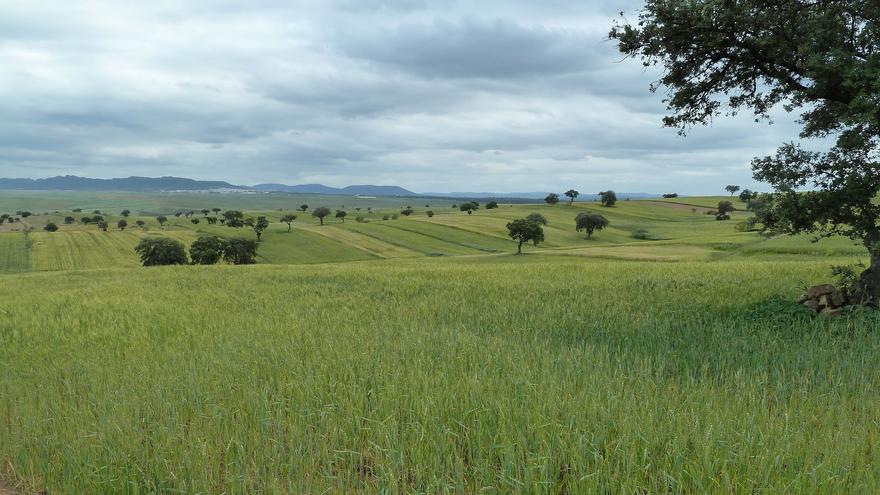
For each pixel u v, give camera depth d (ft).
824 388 26.00
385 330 42.39
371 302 63.26
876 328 36.81
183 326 50.19
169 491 19.06
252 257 354.74
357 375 29.68
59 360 38.81
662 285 68.54
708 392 24.75
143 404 26.22
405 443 20.48
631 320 44.83
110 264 369.09
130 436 22.57
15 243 440.04
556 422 21.01
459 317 50.34
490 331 43.60
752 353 32.91
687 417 21.33
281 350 36.58
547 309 51.57
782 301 46.03
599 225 439.22
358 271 106.11
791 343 34.96
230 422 23.58
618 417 21.56
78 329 51.49
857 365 29.19
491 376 27.53
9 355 42.22
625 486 16.56
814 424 21.95
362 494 17.89
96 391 29.35
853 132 40.96
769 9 46.39
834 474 16.79
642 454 18.65
